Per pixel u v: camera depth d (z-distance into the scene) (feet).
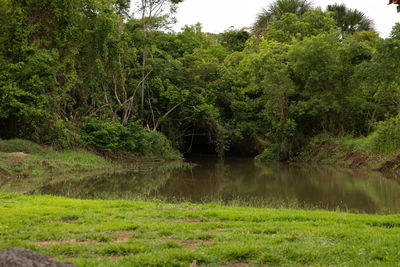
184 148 136.67
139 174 74.95
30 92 78.02
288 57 100.73
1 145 73.51
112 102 104.06
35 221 28.25
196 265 18.83
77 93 96.89
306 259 19.25
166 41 124.06
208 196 50.49
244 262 19.35
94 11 89.71
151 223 28.04
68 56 84.64
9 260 14.64
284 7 135.03
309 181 66.03
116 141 94.27
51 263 15.25
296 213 32.65
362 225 27.68
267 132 119.34
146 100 114.52
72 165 76.64
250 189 57.21
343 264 18.21
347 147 92.63
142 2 106.42
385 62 78.59
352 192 53.93
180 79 118.52
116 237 23.94
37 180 62.69
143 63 109.19
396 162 77.30
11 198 40.42
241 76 120.06
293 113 100.94
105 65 94.48
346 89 96.78
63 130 82.79
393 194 52.03
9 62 78.43
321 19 118.62
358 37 120.88
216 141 122.21
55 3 81.61
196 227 26.68
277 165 96.84
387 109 95.71
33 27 79.41
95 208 34.73
